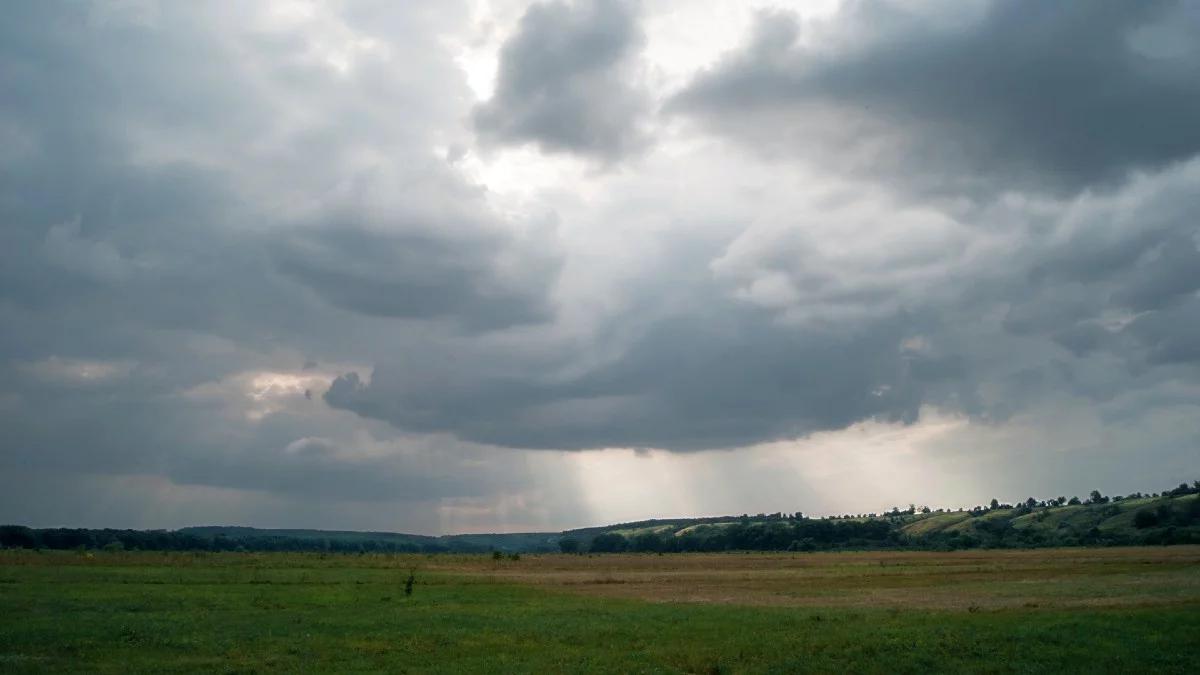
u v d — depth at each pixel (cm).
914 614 4588
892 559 13875
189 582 6806
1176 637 3412
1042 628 3644
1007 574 8781
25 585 6003
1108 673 2822
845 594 6488
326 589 6506
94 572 7531
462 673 2823
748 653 3209
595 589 7194
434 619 4409
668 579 8638
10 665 2855
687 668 3008
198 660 3027
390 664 3003
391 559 12688
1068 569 9350
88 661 2978
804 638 3550
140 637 3497
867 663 3000
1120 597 5625
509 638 3666
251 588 6394
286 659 3080
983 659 3052
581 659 3105
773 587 7381
